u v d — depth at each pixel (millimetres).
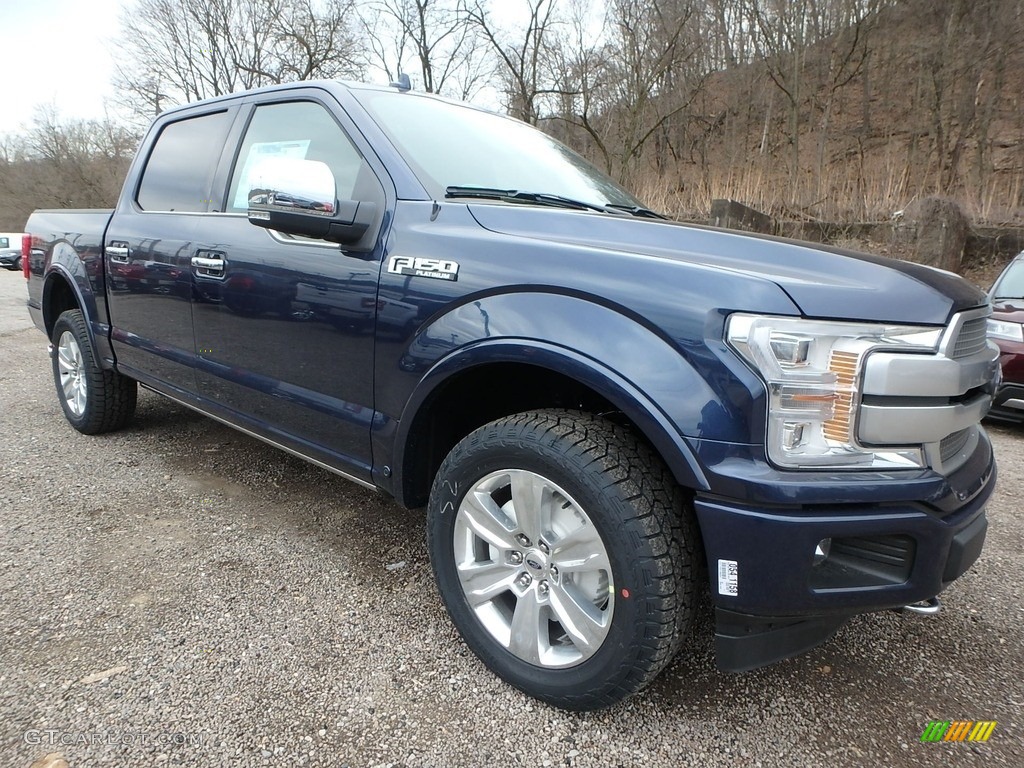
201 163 3217
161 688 1939
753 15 16625
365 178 2410
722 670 1718
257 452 3977
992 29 15609
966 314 1715
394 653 2148
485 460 1964
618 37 15273
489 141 2855
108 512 3098
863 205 13320
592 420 1848
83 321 3979
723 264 1790
